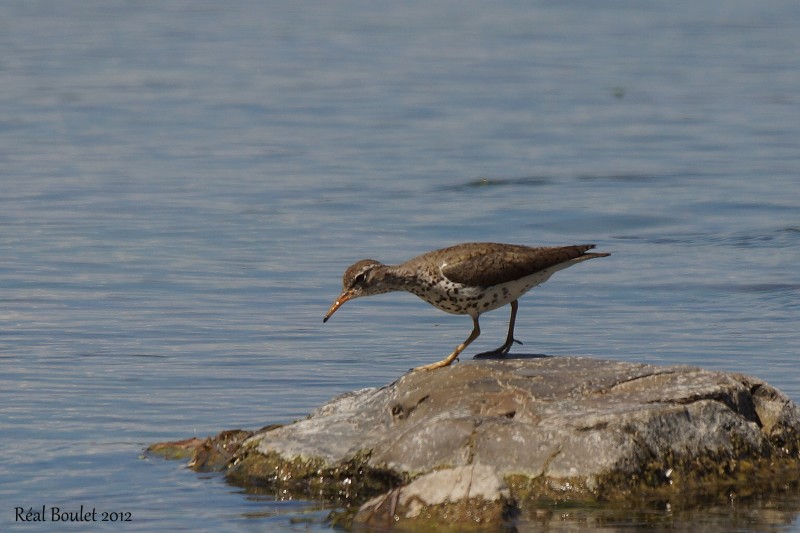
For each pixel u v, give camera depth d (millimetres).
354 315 16594
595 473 9508
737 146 30406
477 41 48625
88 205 23594
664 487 9617
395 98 37062
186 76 40469
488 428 9867
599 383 10461
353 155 29156
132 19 53938
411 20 54594
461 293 10984
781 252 20188
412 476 9805
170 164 27922
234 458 10758
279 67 42406
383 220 22594
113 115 33969
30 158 28297
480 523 8992
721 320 16109
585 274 18953
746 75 41125
